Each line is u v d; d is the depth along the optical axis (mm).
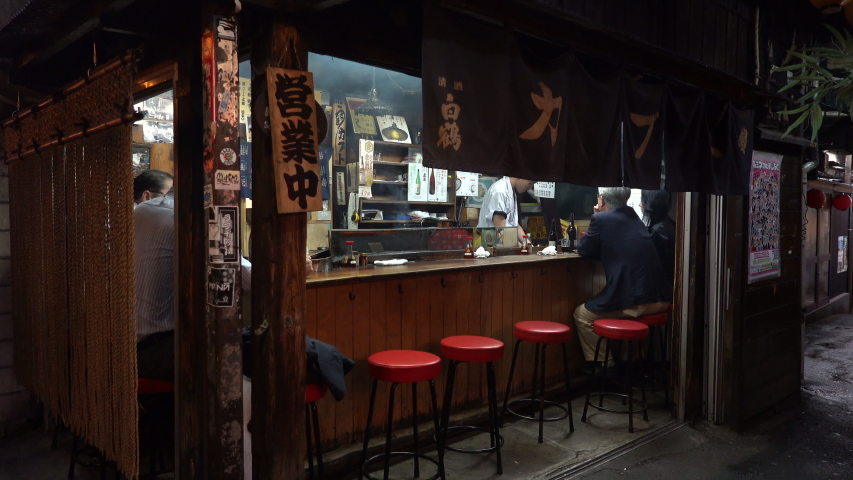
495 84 2811
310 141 2389
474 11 2699
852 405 5836
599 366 5500
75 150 3037
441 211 8414
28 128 3637
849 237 11609
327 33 2588
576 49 3225
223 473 2266
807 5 5270
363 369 3971
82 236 3004
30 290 3732
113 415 2746
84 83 2854
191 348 2588
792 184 5727
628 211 5312
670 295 5395
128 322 2572
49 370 3514
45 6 2697
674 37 4031
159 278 3303
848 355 7844
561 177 3143
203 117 2242
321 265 4078
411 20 2904
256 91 2422
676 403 4941
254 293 2469
